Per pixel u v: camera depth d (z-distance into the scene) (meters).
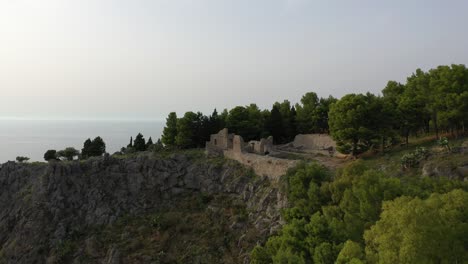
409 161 52.16
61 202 67.75
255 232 53.06
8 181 78.00
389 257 20.88
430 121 71.62
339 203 38.09
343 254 24.69
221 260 51.66
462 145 54.69
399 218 22.00
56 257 57.88
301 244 33.59
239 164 72.31
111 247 57.66
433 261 20.58
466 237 23.05
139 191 71.56
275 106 100.25
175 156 79.25
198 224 60.50
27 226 63.75
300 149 86.25
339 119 67.81
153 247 57.00
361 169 39.72
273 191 57.94
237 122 97.12
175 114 98.44
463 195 25.88
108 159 75.88
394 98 78.00
